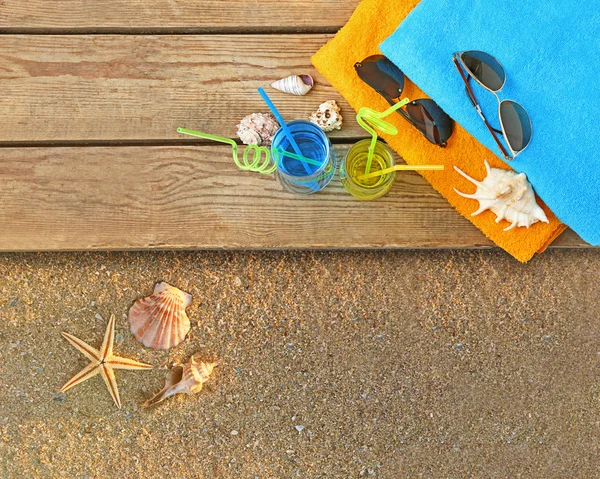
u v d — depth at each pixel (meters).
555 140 1.16
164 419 1.34
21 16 1.22
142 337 1.32
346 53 1.21
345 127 1.23
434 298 1.32
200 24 1.22
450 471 1.35
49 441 1.34
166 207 1.23
